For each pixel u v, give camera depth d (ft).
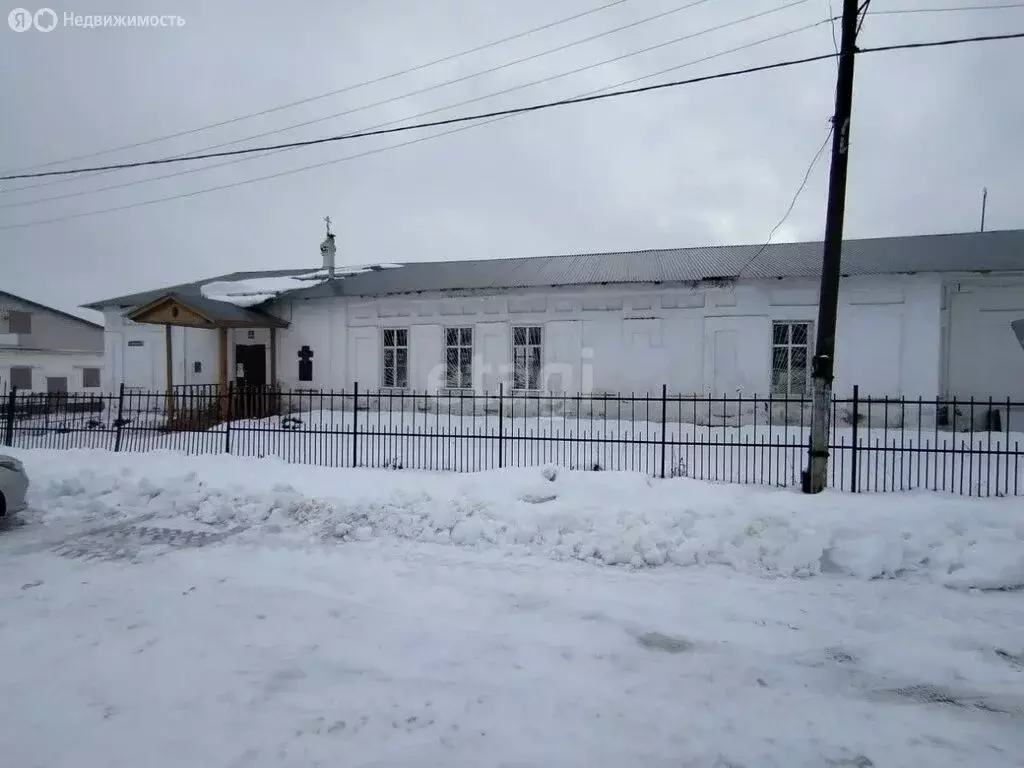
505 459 43.21
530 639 16.98
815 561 22.62
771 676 15.16
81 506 31.30
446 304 68.80
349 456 45.68
